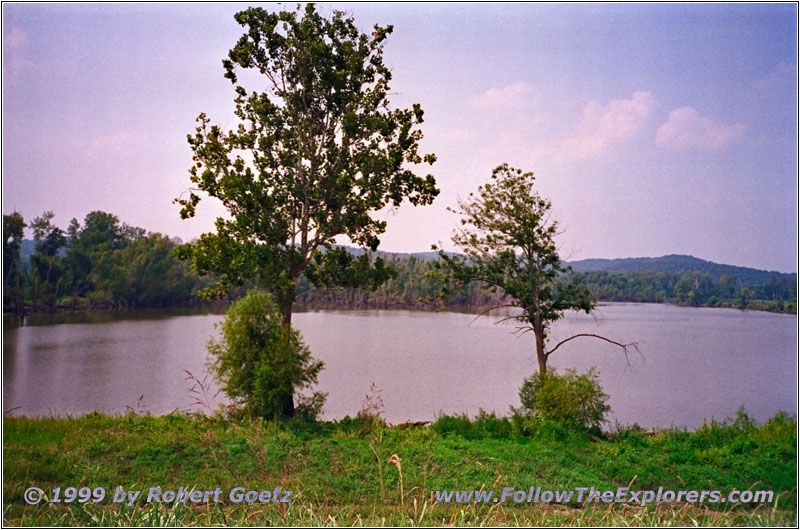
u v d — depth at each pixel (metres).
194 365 42.38
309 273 20.75
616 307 151.88
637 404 32.53
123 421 15.74
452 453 13.48
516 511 9.56
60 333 63.12
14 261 81.88
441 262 23.25
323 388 33.78
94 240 107.00
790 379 42.25
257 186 18.80
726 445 15.09
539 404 17.84
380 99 19.91
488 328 80.12
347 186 18.98
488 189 22.19
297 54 19.22
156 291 102.81
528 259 22.30
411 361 46.47
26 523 8.23
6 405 28.95
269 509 8.53
